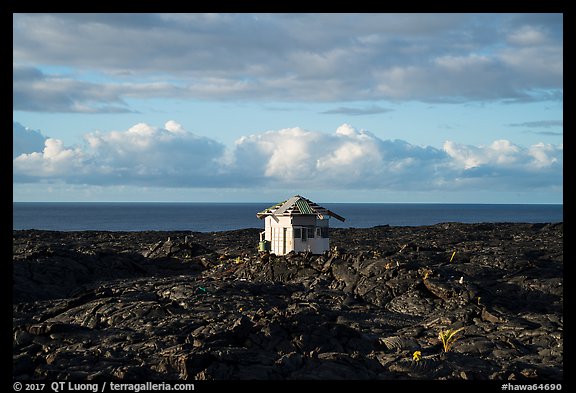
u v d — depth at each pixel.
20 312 35.84
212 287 39.59
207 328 28.91
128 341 27.34
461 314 34.38
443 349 28.86
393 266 42.62
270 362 22.72
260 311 28.02
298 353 23.69
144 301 35.22
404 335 31.36
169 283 41.53
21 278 42.44
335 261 45.22
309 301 38.66
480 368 24.39
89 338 28.09
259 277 45.69
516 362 25.62
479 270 46.56
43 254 47.75
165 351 24.38
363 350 25.94
